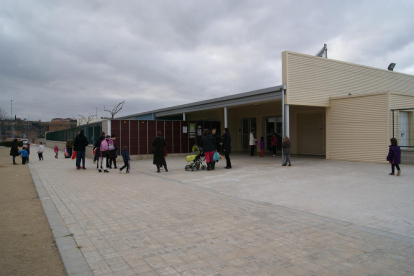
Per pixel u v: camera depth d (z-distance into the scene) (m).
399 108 13.98
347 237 4.75
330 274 3.57
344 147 15.46
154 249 4.38
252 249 4.33
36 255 4.30
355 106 14.97
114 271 3.70
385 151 13.82
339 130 15.70
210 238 4.80
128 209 6.67
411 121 14.55
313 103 15.30
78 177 11.99
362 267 3.73
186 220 5.78
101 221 5.80
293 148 19.81
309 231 5.05
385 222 5.47
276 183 9.48
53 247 4.60
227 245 4.50
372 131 14.30
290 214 6.07
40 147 22.12
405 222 5.45
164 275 3.59
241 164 14.77
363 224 5.38
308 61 15.18
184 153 21.59
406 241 4.55
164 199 7.61
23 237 5.06
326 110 16.23
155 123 20.52
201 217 5.96
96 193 8.56
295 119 19.61
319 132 18.53
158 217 6.01
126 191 8.77
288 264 3.84
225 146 13.20
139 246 4.50
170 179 10.87
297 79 14.70
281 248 4.35
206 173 12.10
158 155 12.87
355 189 8.32
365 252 4.17
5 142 55.31
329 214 6.04
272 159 16.86
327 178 10.13
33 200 8.02
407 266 3.74
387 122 13.73
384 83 19.16
